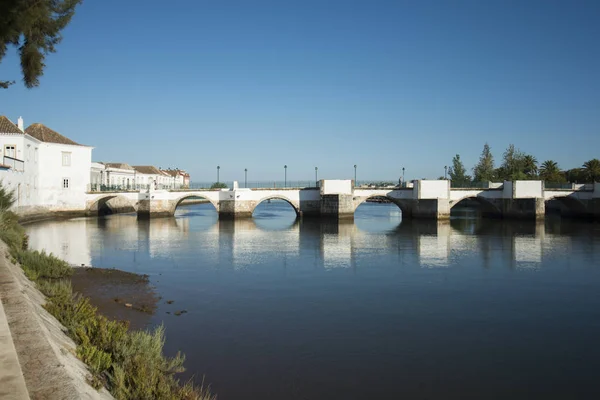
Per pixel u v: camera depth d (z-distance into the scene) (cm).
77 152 5831
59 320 998
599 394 1061
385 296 1948
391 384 1083
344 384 1073
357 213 8262
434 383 1095
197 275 2355
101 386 662
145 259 2870
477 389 1072
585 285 2216
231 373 1110
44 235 4012
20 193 4641
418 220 6312
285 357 1227
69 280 2027
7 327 693
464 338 1425
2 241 1988
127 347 903
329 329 1481
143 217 6025
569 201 6881
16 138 4712
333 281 2245
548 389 1082
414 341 1385
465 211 8881
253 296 1909
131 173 9338
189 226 5181
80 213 5869
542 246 3684
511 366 1212
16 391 477
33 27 1392
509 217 6462
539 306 1820
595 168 8981
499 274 2481
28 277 1482
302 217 6512
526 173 10475
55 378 543
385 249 3447
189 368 1130
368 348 1315
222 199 6312
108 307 1631
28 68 1402
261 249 3388
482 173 10381
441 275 2433
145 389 743
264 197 6397
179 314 1605
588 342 1407
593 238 4250
